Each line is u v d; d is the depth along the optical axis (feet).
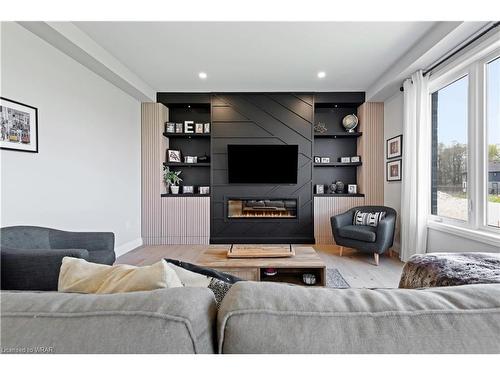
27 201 8.16
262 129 15.74
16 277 5.71
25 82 8.06
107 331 1.56
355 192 16.25
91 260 7.20
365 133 15.51
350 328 1.61
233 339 1.59
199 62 11.76
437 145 11.18
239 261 8.36
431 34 9.26
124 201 13.89
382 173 15.48
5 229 6.77
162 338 1.55
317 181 17.17
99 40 9.89
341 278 10.09
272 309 1.67
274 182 15.67
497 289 1.89
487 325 1.63
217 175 15.88
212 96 15.69
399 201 13.69
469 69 9.25
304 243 15.74
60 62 9.42
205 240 15.84
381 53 10.94
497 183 8.32
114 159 12.94
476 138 8.94
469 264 4.50
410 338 1.59
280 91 15.53
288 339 1.57
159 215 15.81
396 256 13.21
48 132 8.93
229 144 15.66
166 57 11.30
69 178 9.91
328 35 9.57
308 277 8.49
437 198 11.14
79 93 10.43
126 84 12.77
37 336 1.56
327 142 17.15
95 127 11.44
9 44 7.57
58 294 1.85
